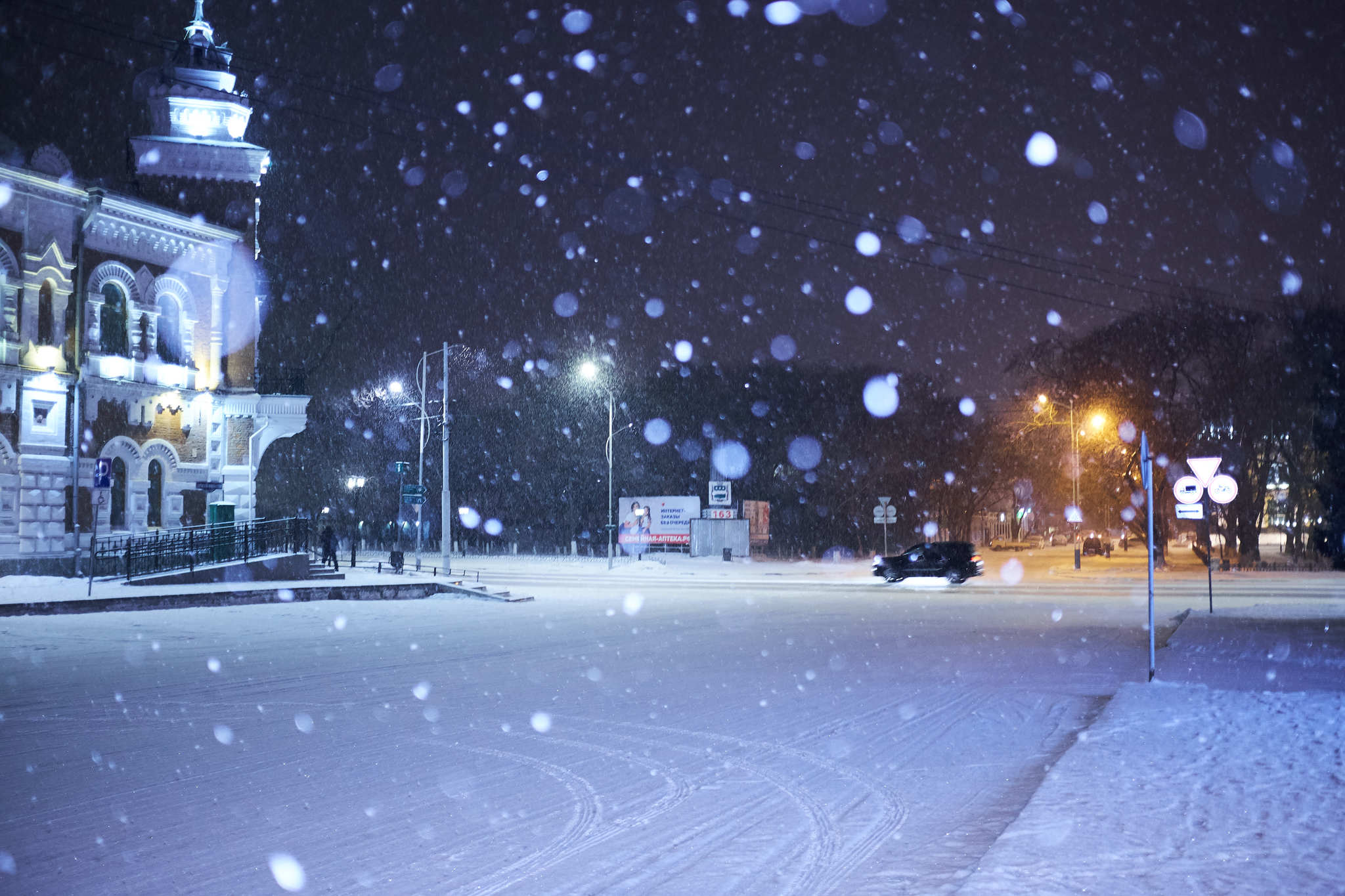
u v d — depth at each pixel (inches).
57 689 526.9
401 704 482.6
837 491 3041.3
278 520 1466.5
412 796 312.7
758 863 248.1
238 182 1556.3
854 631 885.8
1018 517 4670.3
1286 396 2165.4
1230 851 229.9
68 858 251.4
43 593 1021.2
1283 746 351.3
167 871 241.6
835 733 415.5
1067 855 229.1
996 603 1272.1
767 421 3125.0
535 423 3225.9
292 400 1552.7
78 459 1304.1
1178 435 2299.5
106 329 1364.4
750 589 1609.3
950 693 523.8
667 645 768.3
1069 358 2369.6
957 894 204.4
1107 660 666.8
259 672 598.5
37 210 1256.8
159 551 1286.9
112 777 334.6
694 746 389.4
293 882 234.2
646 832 275.4
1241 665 617.6
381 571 1669.5
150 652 695.7
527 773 343.0
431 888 229.9
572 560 2691.9
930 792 319.6
